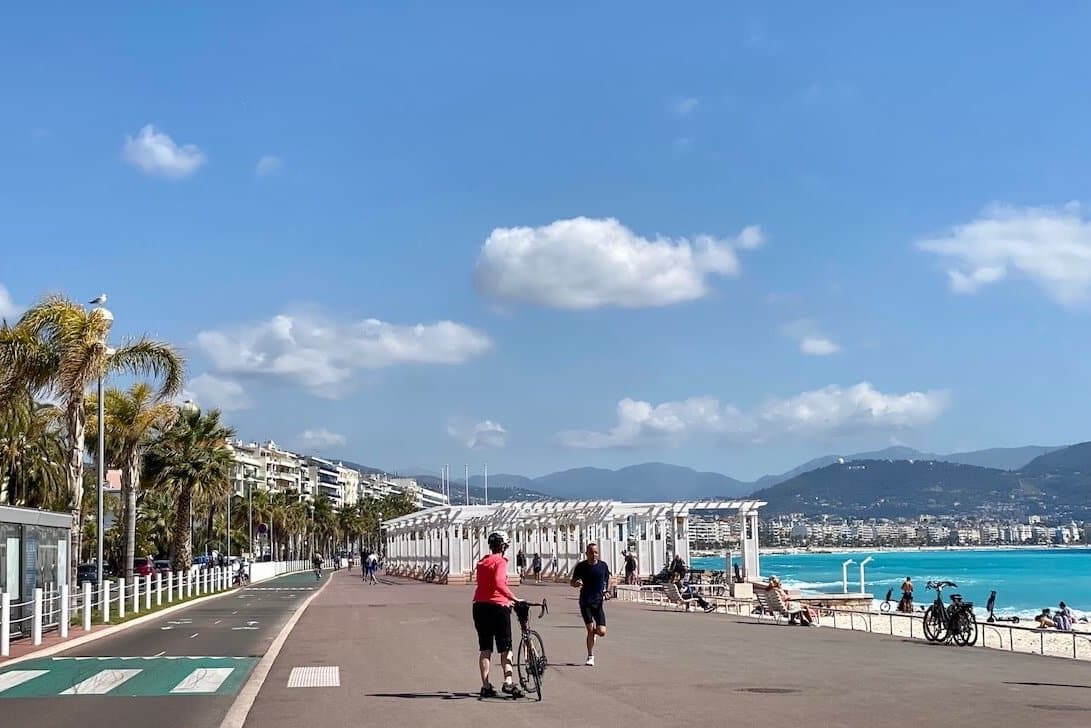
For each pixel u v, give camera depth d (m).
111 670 18.58
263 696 14.89
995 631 40.44
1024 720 12.47
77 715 13.36
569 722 12.44
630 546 63.88
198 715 13.34
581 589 18.95
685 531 63.22
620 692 15.16
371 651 21.89
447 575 68.62
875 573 153.50
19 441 51.22
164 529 98.00
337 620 32.25
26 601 25.06
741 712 13.18
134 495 46.88
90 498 57.81
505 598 14.67
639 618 33.19
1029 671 18.02
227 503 103.50
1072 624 39.03
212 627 29.73
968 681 16.50
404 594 52.41
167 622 32.22
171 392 36.06
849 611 29.86
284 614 35.88
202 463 66.62
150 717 13.19
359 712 13.31
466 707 13.72
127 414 48.22
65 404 33.19
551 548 69.56
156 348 35.50
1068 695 14.80
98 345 32.53
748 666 18.78
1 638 20.94
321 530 181.12
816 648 22.66
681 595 38.66
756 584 49.56
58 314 32.38
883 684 16.09
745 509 62.94
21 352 31.78
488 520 68.81
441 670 18.23
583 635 26.06
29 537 25.80
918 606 51.34
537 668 14.57
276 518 141.12
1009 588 100.88
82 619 29.72
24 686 16.36
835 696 14.69
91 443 49.31
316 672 17.95
